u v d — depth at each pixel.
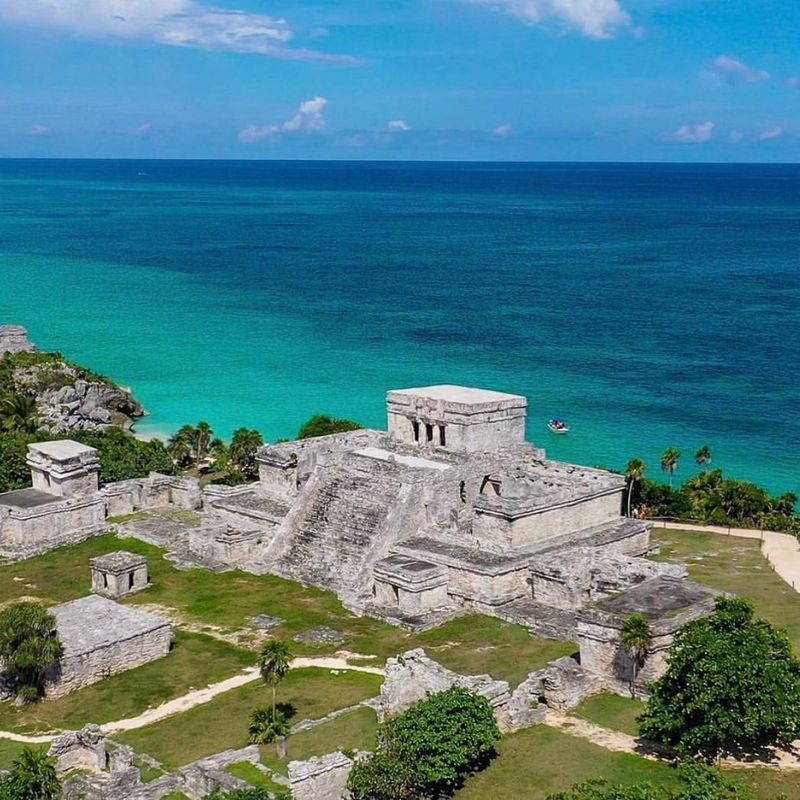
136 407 152.50
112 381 159.12
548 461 94.62
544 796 51.94
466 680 59.84
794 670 56.34
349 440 100.31
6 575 89.19
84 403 142.38
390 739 53.56
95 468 101.00
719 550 92.06
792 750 55.25
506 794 52.34
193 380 173.50
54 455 99.12
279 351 195.62
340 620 77.81
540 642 72.44
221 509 97.00
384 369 181.75
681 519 102.94
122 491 104.12
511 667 68.00
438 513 87.38
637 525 89.75
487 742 54.25
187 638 75.31
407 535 85.25
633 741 57.34
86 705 65.69
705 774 49.12
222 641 74.62
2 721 64.25
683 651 55.69
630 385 170.50
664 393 165.38
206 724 61.56
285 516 91.56
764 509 103.94
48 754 56.47
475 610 78.56
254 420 150.88
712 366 182.88
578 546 83.56
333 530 87.56
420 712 54.44
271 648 62.19
